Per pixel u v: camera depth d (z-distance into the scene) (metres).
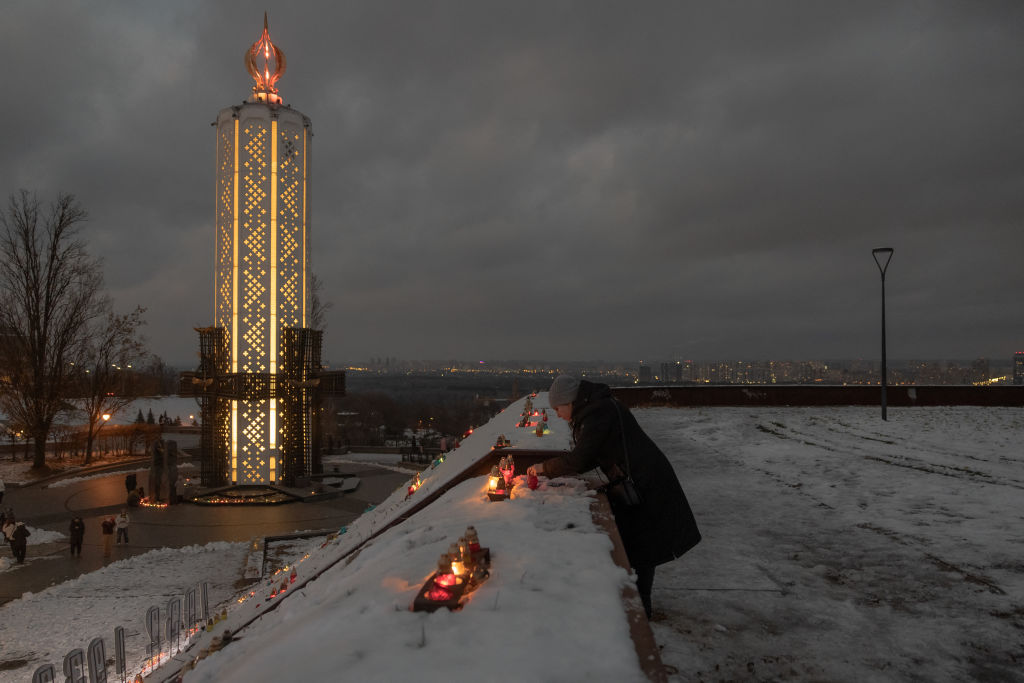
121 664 9.70
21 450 46.25
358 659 1.78
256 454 32.19
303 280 33.03
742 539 5.44
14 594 16.38
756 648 3.34
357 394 129.75
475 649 1.78
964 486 7.36
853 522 5.88
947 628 3.53
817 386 25.27
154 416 73.56
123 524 21.89
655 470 3.62
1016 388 24.69
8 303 37.06
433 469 8.41
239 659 2.38
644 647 1.81
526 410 11.44
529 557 2.66
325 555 5.98
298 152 32.44
